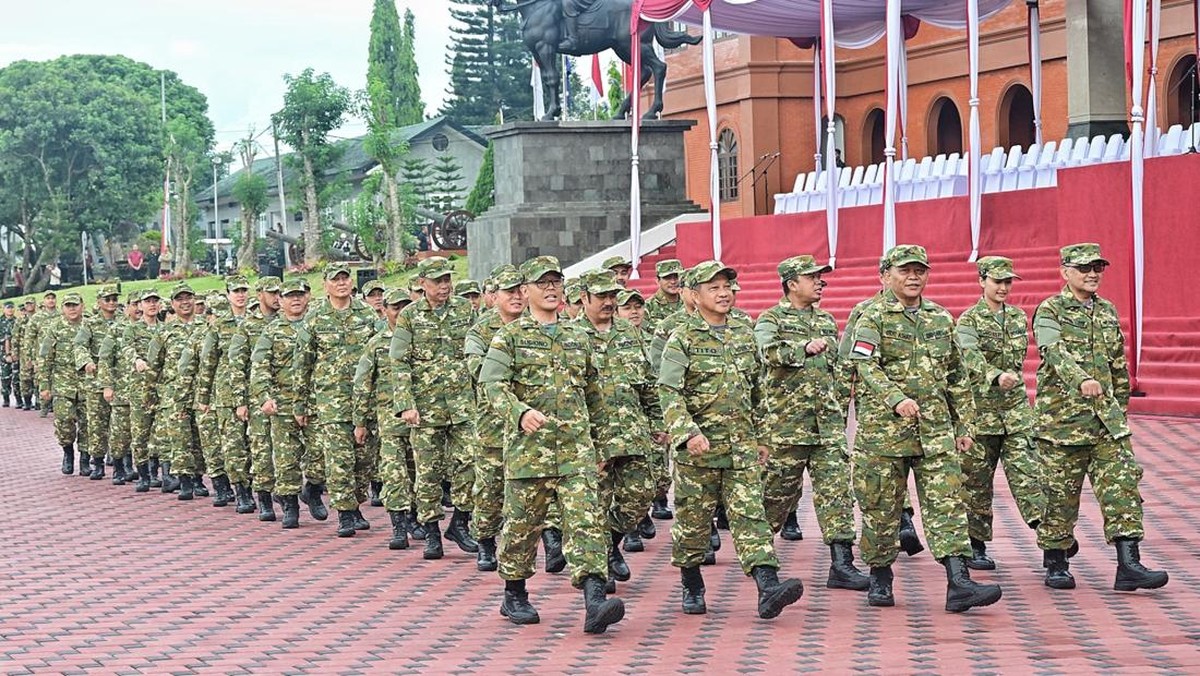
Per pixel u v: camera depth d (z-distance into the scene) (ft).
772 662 26.68
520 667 27.35
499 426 35.99
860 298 81.30
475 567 38.75
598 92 129.59
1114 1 86.12
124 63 314.76
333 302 44.65
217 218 263.29
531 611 31.19
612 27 109.29
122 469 61.93
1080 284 32.14
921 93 118.93
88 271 257.75
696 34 129.90
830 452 34.14
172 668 28.76
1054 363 31.81
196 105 320.09
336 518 49.29
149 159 250.16
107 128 246.88
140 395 58.70
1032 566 35.47
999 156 87.76
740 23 99.40
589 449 30.22
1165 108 98.27
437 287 39.68
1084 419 31.71
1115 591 32.01
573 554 29.55
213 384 52.26
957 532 30.17
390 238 159.02
